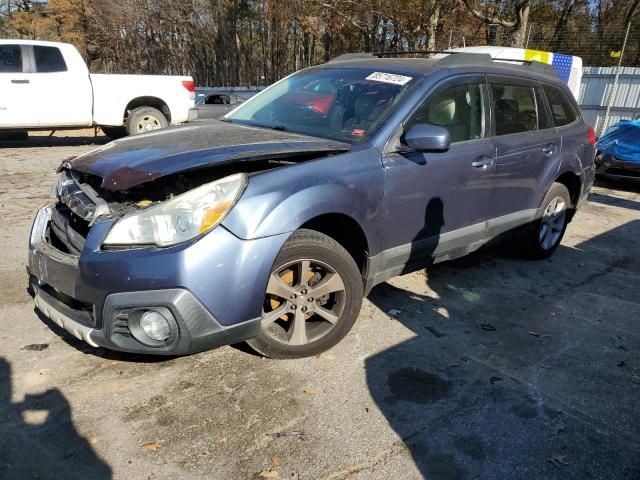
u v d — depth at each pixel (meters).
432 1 20.08
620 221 7.05
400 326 3.63
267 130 3.54
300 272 2.95
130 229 2.51
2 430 2.45
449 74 3.74
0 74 9.84
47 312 2.88
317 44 32.62
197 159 2.67
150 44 35.12
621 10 28.11
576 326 3.80
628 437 2.61
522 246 5.06
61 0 33.84
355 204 3.06
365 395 2.83
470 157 3.80
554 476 2.33
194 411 2.64
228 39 35.28
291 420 2.61
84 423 2.52
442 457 2.41
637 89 15.23
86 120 10.81
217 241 2.52
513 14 19.31
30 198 6.68
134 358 3.08
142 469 2.26
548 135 4.68
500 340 3.53
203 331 2.56
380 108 3.48
